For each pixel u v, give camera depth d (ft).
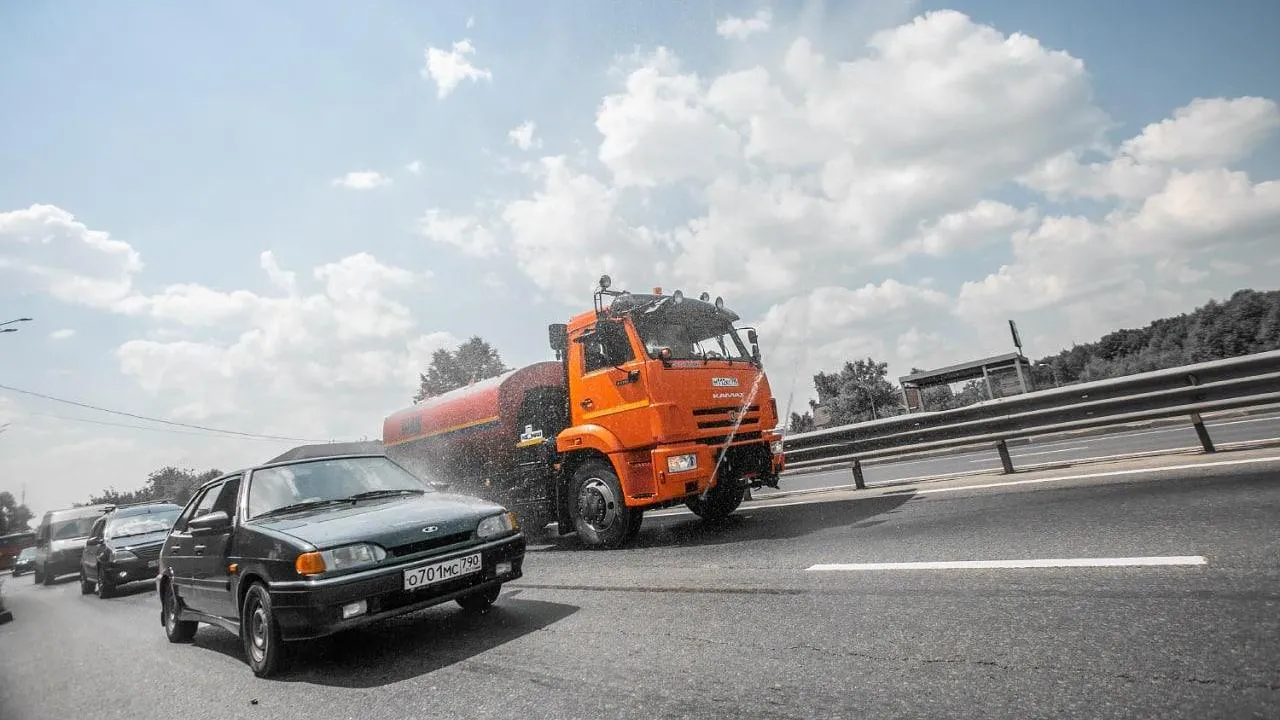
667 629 12.19
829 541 18.10
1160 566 11.04
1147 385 22.09
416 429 34.09
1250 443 21.36
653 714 8.45
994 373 85.51
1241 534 11.99
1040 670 7.93
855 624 10.69
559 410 27.89
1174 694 6.88
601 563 20.72
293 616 12.70
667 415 21.94
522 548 15.51
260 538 14.28
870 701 7.82
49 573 55.47
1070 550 12.87
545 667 11.12
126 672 16.30
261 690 12.70
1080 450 30.91
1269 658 7.29
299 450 30.35
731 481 23.82
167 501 43.55
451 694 10.54
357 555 13.08
